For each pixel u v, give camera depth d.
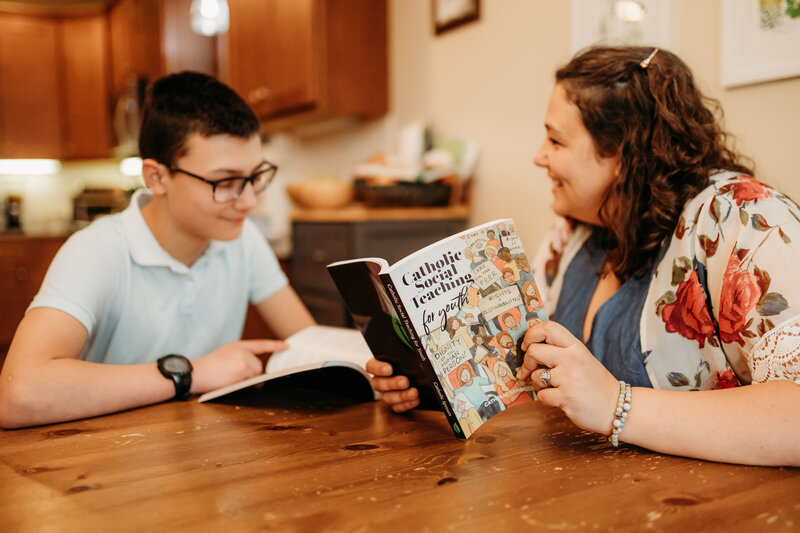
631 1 1.58
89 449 0.75
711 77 1.42
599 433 0.70
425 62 2.41
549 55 1.87
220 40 3.58
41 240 3.80
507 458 0.68
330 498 0.57
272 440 0.77
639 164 0.94
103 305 1.18
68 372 0.92
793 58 1.24
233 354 1.07
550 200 1.91
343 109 2.53
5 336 3.72
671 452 0.67
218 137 1.11
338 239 2.15
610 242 1.07
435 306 0.71
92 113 4.39
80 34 4.34
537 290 0.75
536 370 0.72
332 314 2.22
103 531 0.51
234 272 1.41
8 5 4.19
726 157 1.05
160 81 1.18
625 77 0.94
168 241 1.25
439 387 0.72
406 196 2.12
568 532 0.50
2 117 4.27
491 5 2.08
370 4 2.54
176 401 1.00
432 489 0.59
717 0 1.40
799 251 0.72
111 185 4.74
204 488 0.60
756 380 0.73
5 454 0.74
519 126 2.00
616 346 0.97
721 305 0.79
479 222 2.23
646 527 0.50
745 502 0.55
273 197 3.50
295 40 2.56
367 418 0.87
